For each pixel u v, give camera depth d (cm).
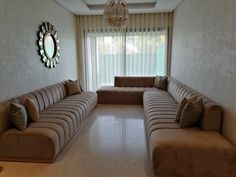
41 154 240
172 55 564
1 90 267
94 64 619
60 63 477
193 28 352
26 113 261
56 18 450
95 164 239
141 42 590
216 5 252
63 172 223
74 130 312
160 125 255
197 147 201
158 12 563
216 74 250
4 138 239
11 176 216
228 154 198
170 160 206
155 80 557
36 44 360
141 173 221
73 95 451
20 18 308
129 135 323
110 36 598
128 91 506
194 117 242
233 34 208
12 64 290
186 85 393
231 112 211
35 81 357
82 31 600
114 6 335
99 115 428
